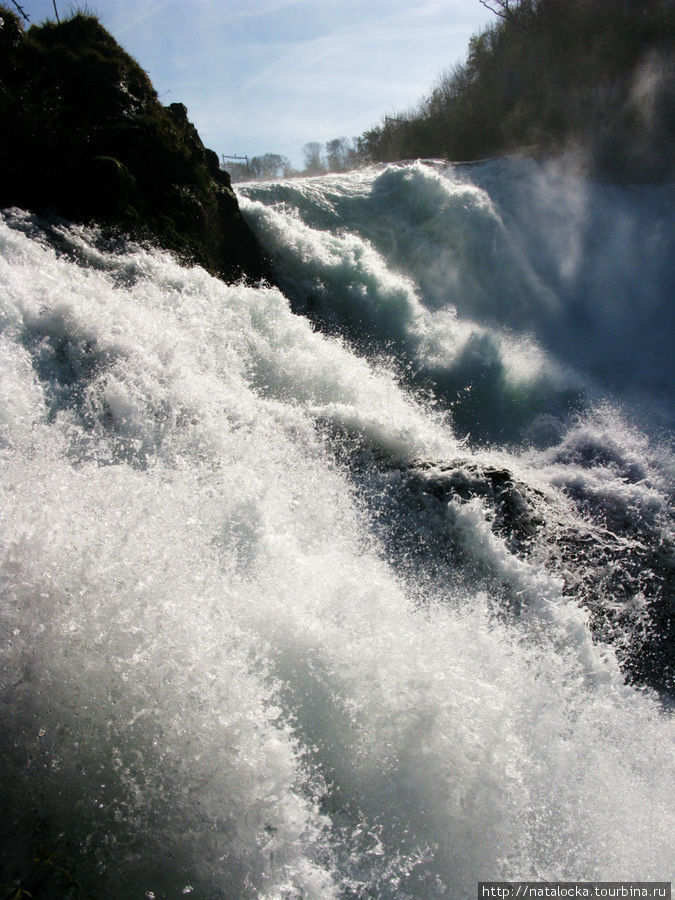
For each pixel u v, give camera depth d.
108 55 8.27
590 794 2.86
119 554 2.71
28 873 1.92
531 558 4.36
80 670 2.30
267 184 11.61
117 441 3.81
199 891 2.01
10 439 3.32
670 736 3.50
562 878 2.50
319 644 2.81
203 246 7.85
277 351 6.16
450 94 26.22
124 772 2.17
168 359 4.66
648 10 21.81
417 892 2.26
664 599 4.46
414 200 12.20
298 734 2.53
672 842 2.84
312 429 5.07
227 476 3.89
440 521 4.42
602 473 6.02
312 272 9.63
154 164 7.82
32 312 4.11
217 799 2.15
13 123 6.71
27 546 2.53
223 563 3.09
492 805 2.53
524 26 24.36
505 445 8.22
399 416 6.35
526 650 3.54
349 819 2.36
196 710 2.32
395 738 2.59
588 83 21.73
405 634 3.08
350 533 4.07
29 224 5.84
